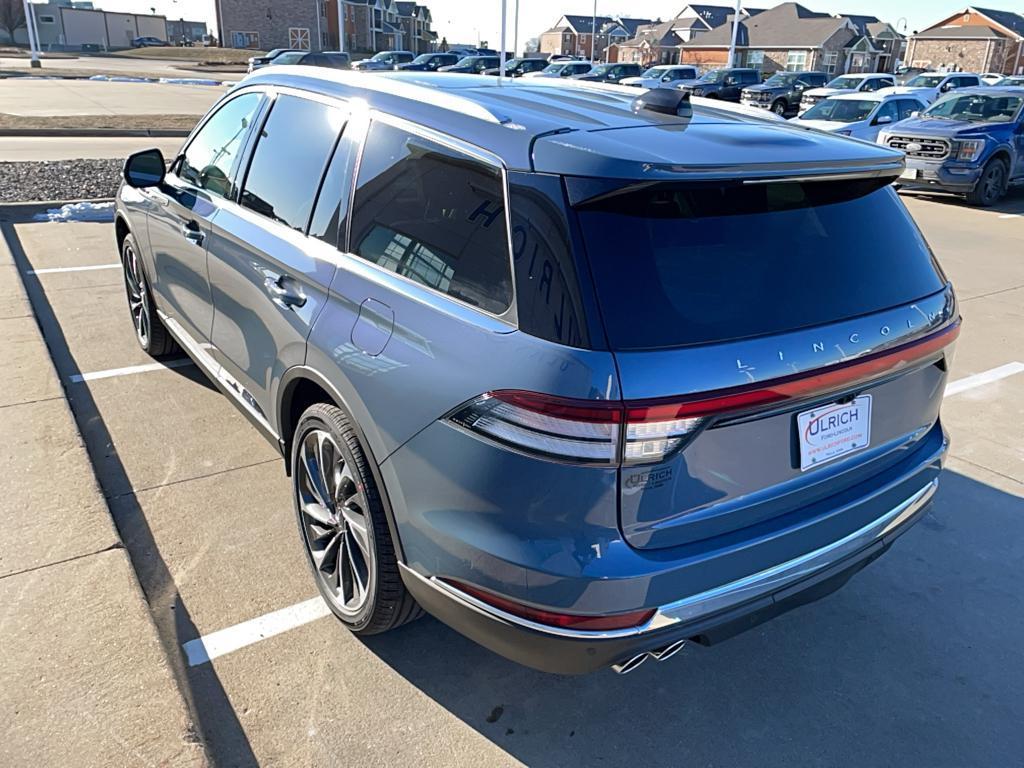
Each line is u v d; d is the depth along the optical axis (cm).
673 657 290
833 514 233
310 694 261
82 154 1406
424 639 289
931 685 280
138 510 356
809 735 257
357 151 278
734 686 277
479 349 208
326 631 289
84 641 261
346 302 258
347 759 238
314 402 301
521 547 201
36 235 830
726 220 217
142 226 459
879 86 2727
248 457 404
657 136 220
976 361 587
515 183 212
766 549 218
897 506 258
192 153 416
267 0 7712
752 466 213
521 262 205
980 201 1283
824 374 215
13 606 275
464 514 212
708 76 3256
